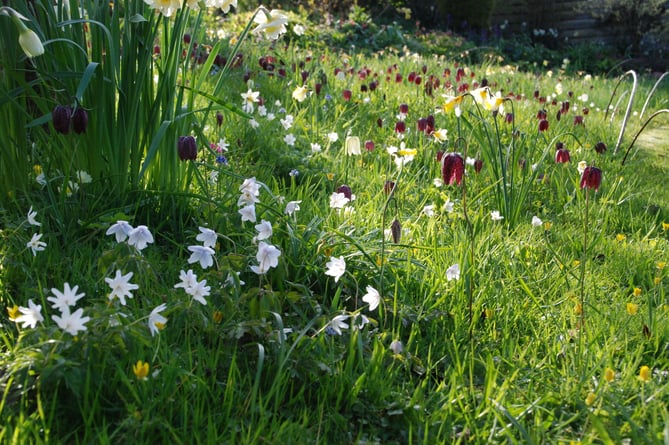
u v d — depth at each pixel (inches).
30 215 114.0
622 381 102.0
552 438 91.0
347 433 90.3
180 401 85.3
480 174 205.8
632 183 218.4
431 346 111.0
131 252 101.6
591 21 782.5
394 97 287.1
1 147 127.0
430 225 150.1
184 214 138.6
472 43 668.1
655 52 735.7
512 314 122.6
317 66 317.4
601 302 131.0
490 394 96.0
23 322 97.2
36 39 104.5
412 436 90.4
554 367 105.6
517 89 378.3
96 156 131.6
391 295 122.0
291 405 93.0
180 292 110.3
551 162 224.7
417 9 780.6
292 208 121.5
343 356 101.0
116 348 89.4
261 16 138.0
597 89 435.5
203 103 217.9
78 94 106.7
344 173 184.7
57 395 84.6
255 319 97.9
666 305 132.3
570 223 181.5
